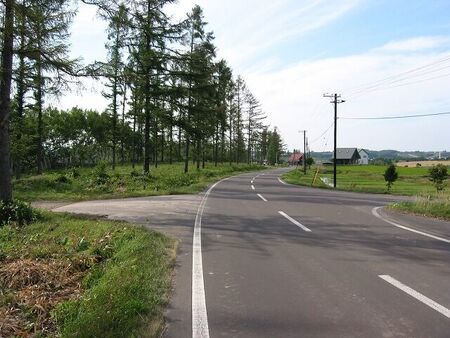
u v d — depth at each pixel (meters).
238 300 5.69
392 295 5.88
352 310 5.29
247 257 8.20
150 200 19.86
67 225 11.71
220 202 19.06
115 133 51.66
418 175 74.38
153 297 5.59
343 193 28.70
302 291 6.07
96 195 22.77
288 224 12.54
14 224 11.84
